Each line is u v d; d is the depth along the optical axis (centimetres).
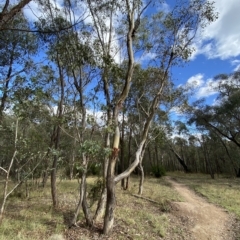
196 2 835
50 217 725
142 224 759
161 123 1472
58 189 1237
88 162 727
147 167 3466
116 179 676
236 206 1128
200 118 2639
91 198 803
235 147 3312
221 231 804
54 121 739
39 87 625
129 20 731
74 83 750
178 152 4450
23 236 558
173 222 840
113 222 700
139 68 1121
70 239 594
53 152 691
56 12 774
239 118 2383
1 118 667
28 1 562
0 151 813
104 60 734
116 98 773
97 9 755
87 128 738
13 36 981
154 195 1306
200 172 4016
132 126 1606
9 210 790
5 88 567
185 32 880
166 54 934
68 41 739
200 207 1059
